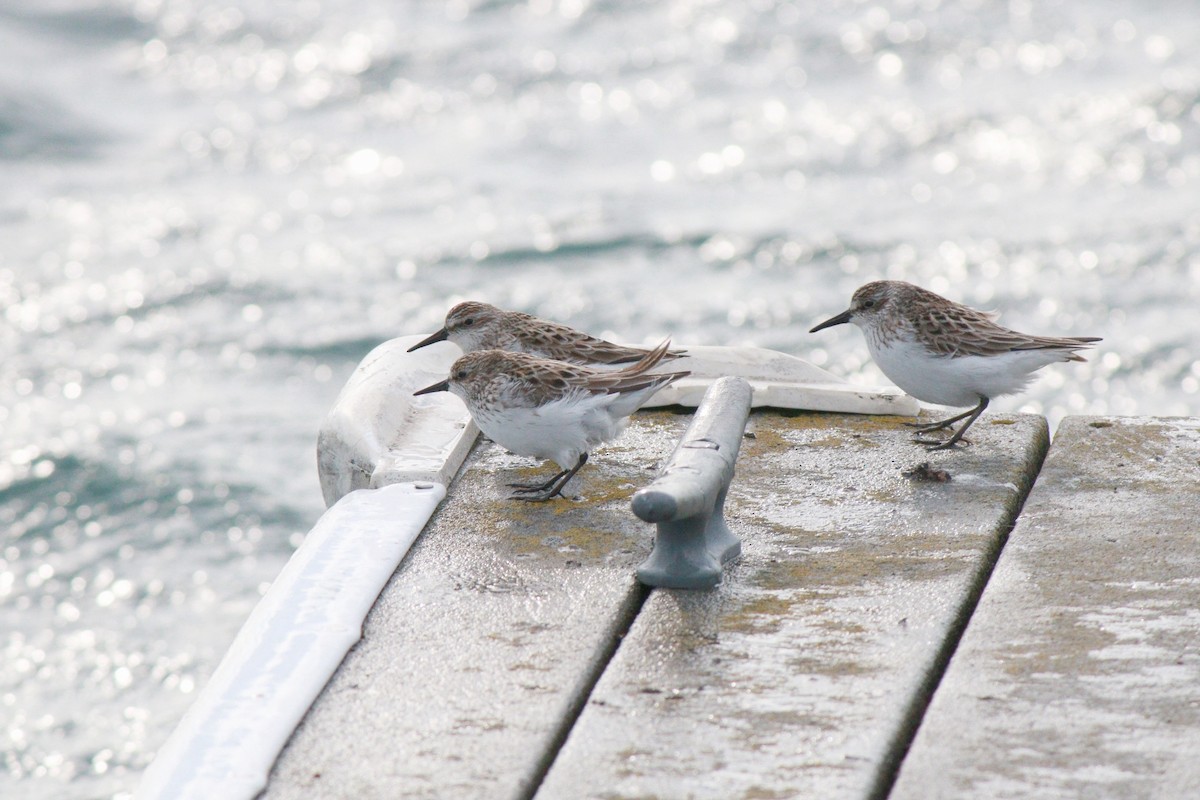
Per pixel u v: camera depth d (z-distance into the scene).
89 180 26.22
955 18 32.47
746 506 6.69
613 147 27.36
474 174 26.39
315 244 23.56
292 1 35.19
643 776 4.53
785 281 21.53
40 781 12.57
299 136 28.41
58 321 21.09
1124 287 20.48
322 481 7.43
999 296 20.56
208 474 17.55
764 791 4.44
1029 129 26.64
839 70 30.33
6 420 18.52
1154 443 7.36
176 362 20.14
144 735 13.32
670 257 22.52
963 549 6.16
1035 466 7.35
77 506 16.88
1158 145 25.50
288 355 20.30
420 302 21.56
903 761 4.61
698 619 5.55
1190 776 4.48
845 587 5.82
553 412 6.94
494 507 6.77
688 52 31.62
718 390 6.37
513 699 5.03
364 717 4.93
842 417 7.94
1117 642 5.31
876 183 25.05
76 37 32.66
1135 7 32.38
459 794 4.50
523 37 33.00
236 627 15.02
